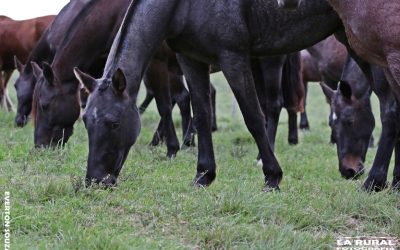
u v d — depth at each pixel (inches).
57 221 351.9
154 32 439.8
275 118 599.2
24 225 346.9
